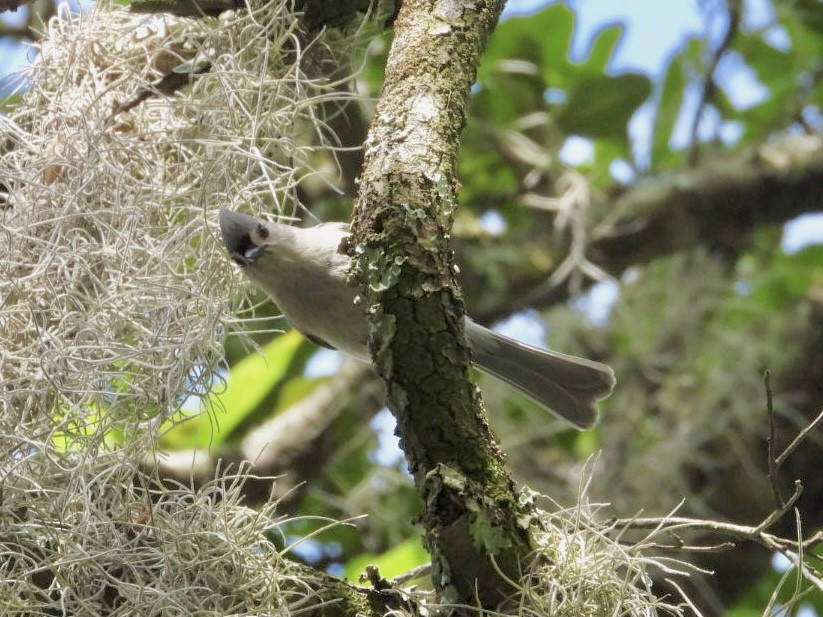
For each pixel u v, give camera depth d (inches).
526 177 404.5
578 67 418.3
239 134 242.7
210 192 243.0
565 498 385.7
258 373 328.8
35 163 237.6
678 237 416.8
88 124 243.4
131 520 208.8
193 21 251.4
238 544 204.4
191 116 252.8
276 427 376.2
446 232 189.3
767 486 376.2
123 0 285.6
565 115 399.9
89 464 209.9
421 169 191.3
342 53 258.1
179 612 198.1
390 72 207.0
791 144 432.8
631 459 390.3
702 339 414.9
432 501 187.9
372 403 390.6
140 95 246.5
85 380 217.8
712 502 376.8
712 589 368.2
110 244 234.7
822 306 410.9
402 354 186.7
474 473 191.3
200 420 295.4
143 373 228.4
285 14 243.9
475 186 410.3
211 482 209.2
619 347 422.9
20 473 208.1
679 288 422.3
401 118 198.4
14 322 227.9
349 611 206.2
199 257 237.5
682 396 403.2
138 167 249.0
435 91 202.4
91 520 204.7
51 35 258.4
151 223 245.0
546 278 403.5
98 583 203.2
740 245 434.9
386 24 254.8
